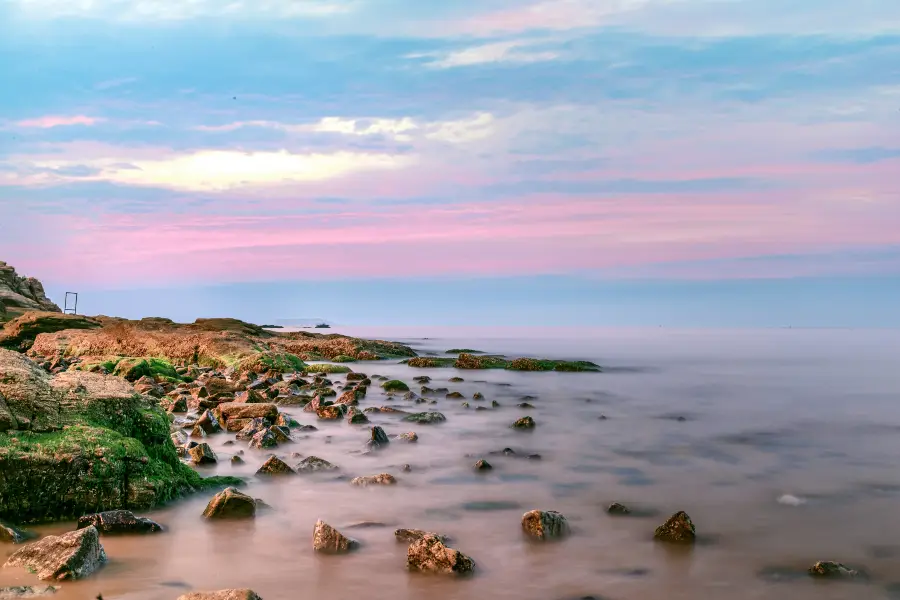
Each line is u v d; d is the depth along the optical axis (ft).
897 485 42.45
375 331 444.14
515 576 26.89
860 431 62.80
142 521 30.66
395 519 33.60
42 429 33.58
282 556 28.30
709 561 28.86
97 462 32.63
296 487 39.27
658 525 33.73
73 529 30.50
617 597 25.16
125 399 37.11
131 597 23.88
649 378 113.39
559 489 40.37
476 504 36.68
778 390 97.55
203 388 76.13
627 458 49.65
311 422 61.72
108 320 173.58
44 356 125.49
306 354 150.30
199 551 28.66
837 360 164.04
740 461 49.26
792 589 26.13
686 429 62.95
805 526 33.91
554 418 68.28
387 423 62.23
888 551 30.42
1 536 28.68
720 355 181.57
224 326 165.37
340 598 24.47
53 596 23.79
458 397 81.46
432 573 26.76
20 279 272.31
